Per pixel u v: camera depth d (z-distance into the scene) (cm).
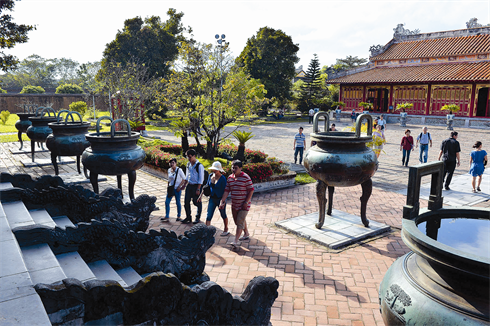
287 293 512
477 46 3531
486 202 966
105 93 3052
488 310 221
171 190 806
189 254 385
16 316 161
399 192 1091
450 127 3125
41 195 408
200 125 1431
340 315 461
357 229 743
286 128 3294
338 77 4475
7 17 1723
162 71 4622
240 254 641
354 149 659
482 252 277
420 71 3747
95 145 736
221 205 669
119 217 466
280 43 4862
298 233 729
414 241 253
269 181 1120
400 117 3516
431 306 242
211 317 265
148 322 236
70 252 323
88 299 213
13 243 238
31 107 2530
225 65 1394
